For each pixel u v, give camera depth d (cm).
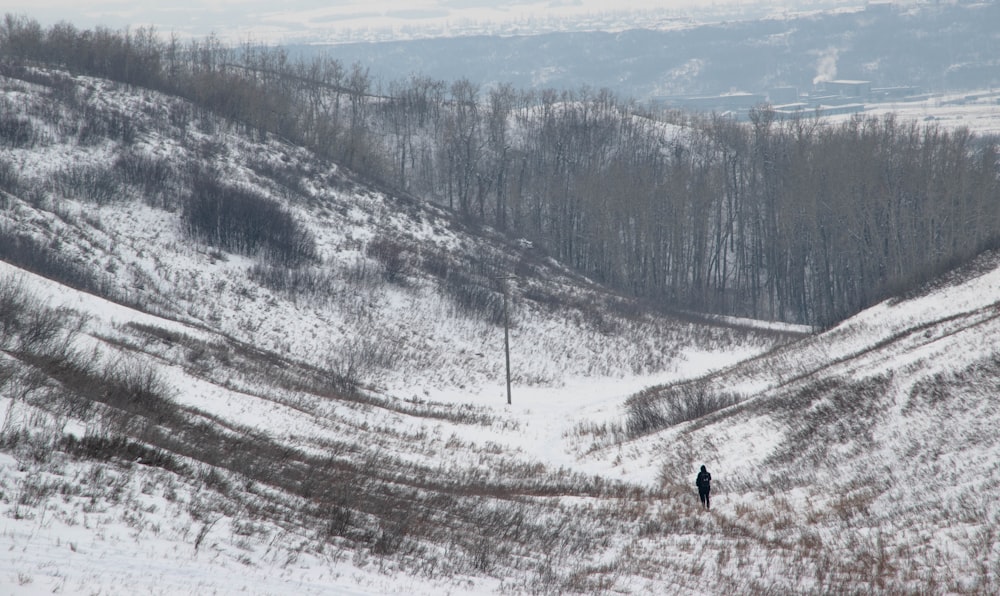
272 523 3784
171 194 17000
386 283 16862
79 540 2761
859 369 8394
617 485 7438
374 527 4322
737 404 9500
